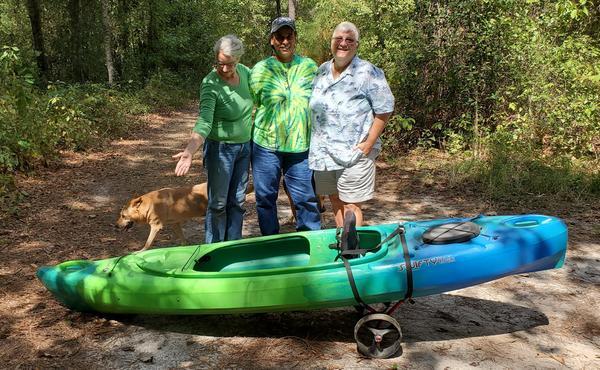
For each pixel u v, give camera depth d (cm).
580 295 430
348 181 406
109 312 386
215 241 466
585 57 895
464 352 345
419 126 965
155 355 346
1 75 867
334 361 336
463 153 884
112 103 1293
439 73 949
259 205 468
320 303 340
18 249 534
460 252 340
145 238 572
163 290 357
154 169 906
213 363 337
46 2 1711
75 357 344
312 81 448
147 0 2061
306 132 452
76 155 968
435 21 960
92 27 1772
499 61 907
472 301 420
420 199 704
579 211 636
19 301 422
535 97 827
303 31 1495
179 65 2428
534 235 351
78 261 416
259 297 341
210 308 350
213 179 449
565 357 341
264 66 446
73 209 671
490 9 932
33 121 874
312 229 470
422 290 341
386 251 348
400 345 354
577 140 837
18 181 770
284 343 359
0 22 1752
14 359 341
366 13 1078
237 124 439
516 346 354
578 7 907
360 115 395
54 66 1758
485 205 671
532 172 752
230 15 2928
